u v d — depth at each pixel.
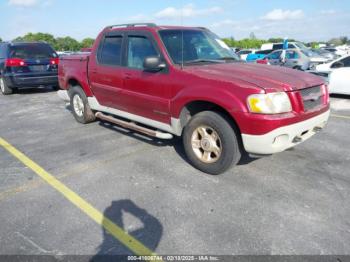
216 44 4.87
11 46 9.87
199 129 3.82
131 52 4.64
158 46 4.20
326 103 3.92
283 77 3.60
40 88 12.03
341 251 2.49
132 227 2.85
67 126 6.27
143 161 4.34
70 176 3.92
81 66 5.80
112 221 2.95
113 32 5.05
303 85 3.50
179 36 4.45
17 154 4.73
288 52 15.51
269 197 3.31
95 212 3.11
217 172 3.76
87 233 2.78
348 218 2.91
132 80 4.55
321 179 3.69
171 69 3.99
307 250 2.50
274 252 2.49
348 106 7.82
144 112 4.57
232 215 3.00
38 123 6.57
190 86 3.74
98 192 3.50
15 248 2.60
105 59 5.19
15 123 6.63
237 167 4.05
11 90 10.45
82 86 5.84
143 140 5.23
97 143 5.14
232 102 3.31
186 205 3.19
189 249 2.55
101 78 5.25
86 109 6.06
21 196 3.45
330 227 2.78
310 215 2.97
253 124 3.21
